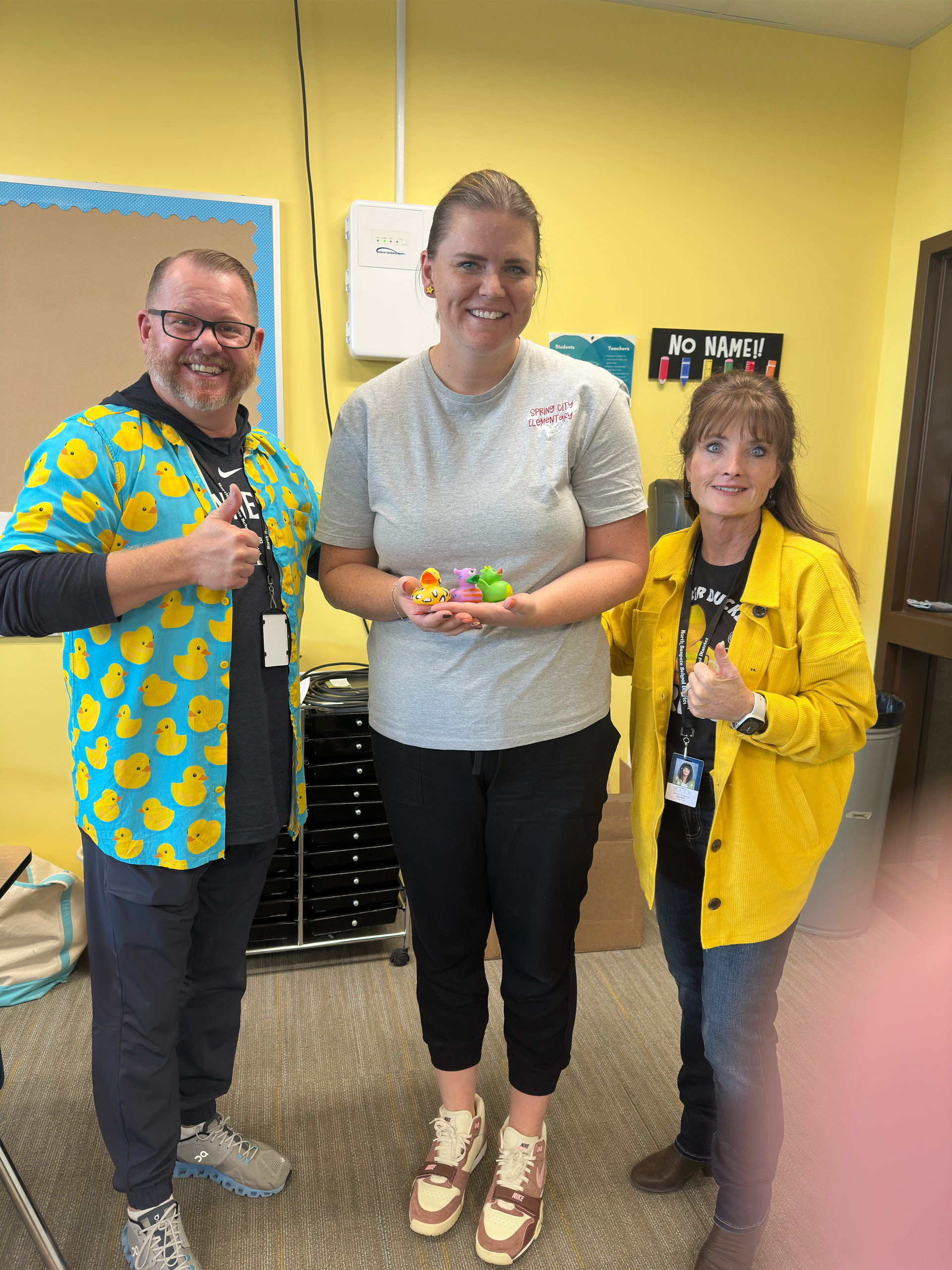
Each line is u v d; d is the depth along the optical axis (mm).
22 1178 1560
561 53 2342
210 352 1267
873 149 2617
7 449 2195
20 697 2299
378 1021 2043
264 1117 1726
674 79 2428
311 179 2262
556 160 2398
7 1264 1381
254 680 1366
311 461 2418
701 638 1350
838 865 2355
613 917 2332
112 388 2232
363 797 2227
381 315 2303
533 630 1295
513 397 1276
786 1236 1400
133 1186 1328
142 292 2213
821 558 1259
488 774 1319
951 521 2682
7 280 2133
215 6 2137
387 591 1301
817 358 2705
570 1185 1568
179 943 1330
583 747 1348
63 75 2090
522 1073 1452
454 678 1298
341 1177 1578
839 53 2531
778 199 2574
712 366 2607
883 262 2695
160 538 1284
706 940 1277
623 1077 1853
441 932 1426
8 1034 1980
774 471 1270
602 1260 1414
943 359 2570
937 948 310
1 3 2029
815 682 1271
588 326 2510
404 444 1296
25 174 2107
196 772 1289
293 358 2355
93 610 1150
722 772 1265
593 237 2463
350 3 2191
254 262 2262
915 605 2680
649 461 2637
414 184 2324
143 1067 1310
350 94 2240
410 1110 1748
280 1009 2086
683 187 2496
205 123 2182
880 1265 291
